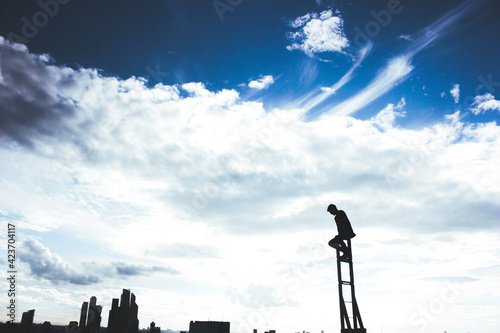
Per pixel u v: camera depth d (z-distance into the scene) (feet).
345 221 28.96
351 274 27.96
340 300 26.25
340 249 28.40
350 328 25.40
